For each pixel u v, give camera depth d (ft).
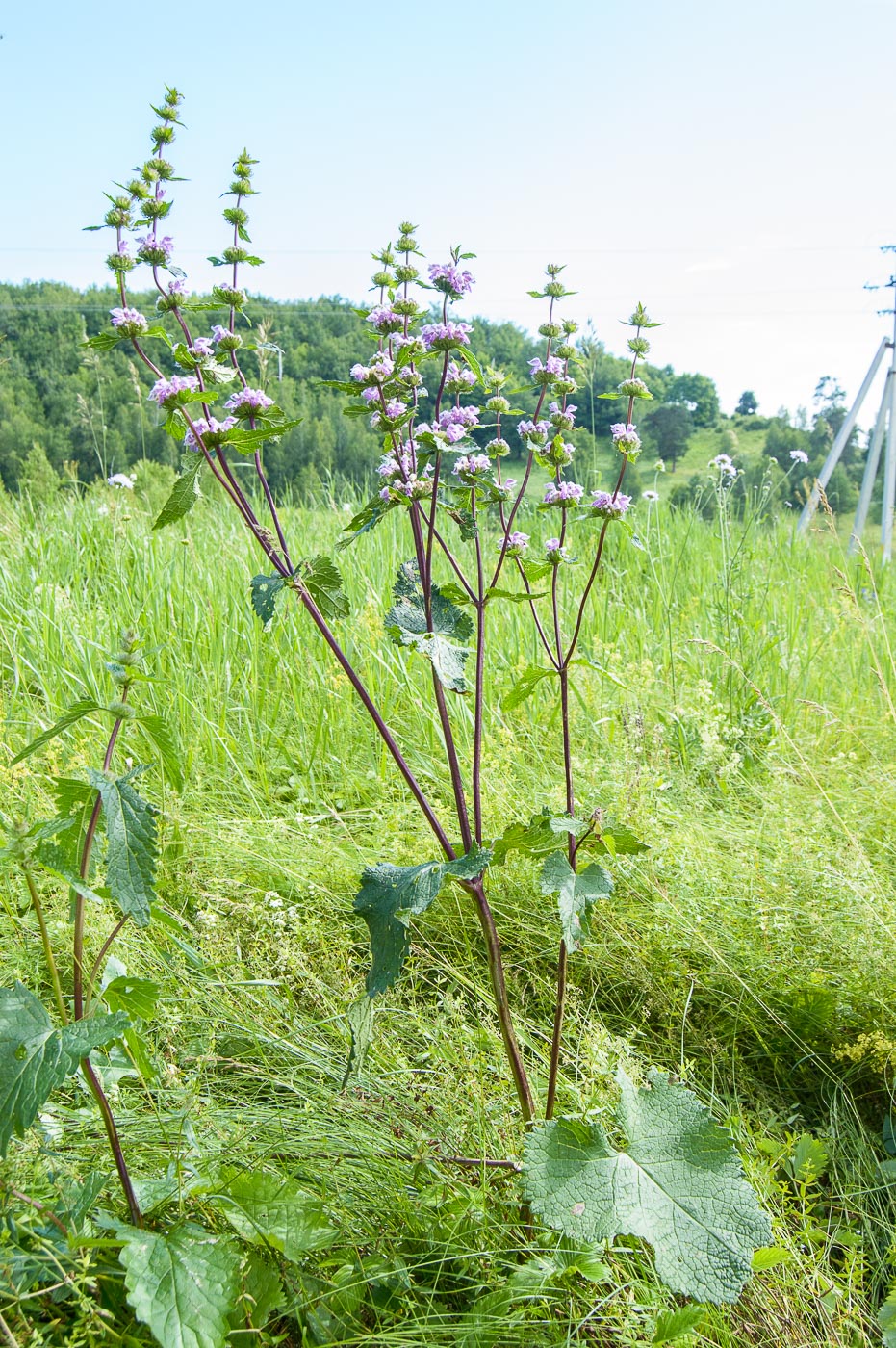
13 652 12.93
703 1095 7.36
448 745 5.85
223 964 7.79
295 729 12.79
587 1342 5.10
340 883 9.35
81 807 4.70
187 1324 4.24
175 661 13.29
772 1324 5.37
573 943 5.45
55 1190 4.93
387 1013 7.51
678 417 62.44
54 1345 4.42
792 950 8.31
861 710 14.51
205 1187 5.08
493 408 6.36
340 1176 5.77
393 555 17.89
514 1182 5.81
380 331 5.97
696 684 14.24
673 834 9.75
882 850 10.07
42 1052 4.17
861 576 21.45
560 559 6.35
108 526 18.71
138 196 5.32
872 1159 7.03
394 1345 4.75
